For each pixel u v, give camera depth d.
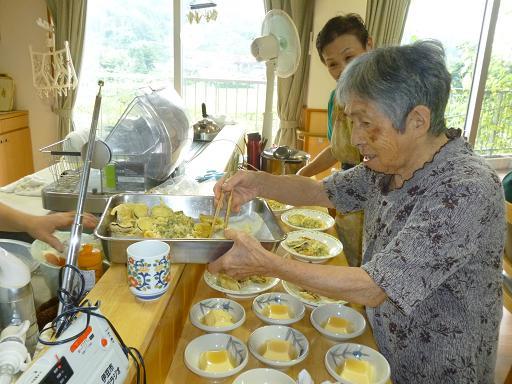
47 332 0.56
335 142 1.96
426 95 0.80
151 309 0.80
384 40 3.36
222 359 0.93
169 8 3.84
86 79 3.99
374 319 1.08
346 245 1.92
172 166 1.62
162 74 4.03
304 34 3.54
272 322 1.07
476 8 3.76
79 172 1.56
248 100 4.28
